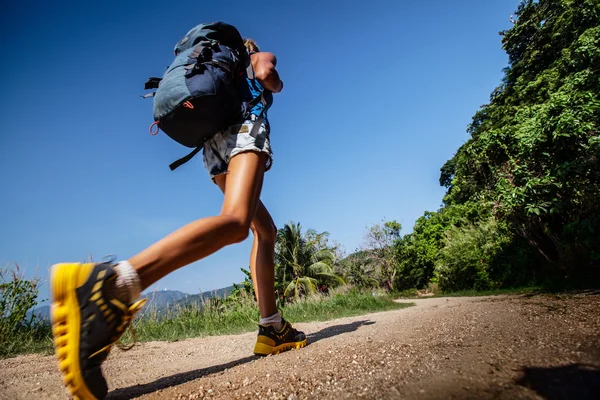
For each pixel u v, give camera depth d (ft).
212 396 3.98
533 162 16.51
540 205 16.15
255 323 19.95
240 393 3.90
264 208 7.20
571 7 46.93
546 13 65.77
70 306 3.63
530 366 3.12
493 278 38.63
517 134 17.07
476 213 56.29
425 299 44.93
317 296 36.76
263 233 7.07
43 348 11.82
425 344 4.90
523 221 19.66
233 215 4.87
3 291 13.28
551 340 4.01
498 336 4.73
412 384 3.11
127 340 14.44
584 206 15.38
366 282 98.48
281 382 4.05
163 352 9.62
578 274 16.56
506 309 8.56
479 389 2.73
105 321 3.69
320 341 7.56
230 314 22.39
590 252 15.65
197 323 20.06
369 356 4.64
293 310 28.94
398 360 4.14
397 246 102.53
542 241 20.04
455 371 3.28
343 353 5.20
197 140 5.79
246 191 5.20
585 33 20.94
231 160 5.47
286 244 67.77
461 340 4.82
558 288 15.56
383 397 2.90
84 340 3.62
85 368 3.63
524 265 31.04
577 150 14.67
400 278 94.99
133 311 3.92
